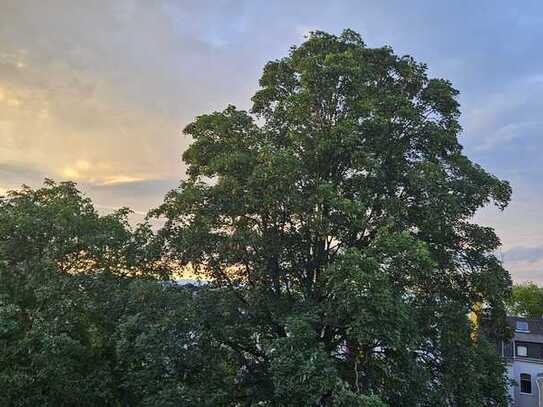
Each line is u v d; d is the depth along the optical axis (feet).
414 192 56.70
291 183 51.29
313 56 56.75
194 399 47.85
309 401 44.42
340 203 48.80
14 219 54.75
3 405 46.75
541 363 147.13
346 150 53.67
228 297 56.70
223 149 59.62
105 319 55.01
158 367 48.57
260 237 54.39
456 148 62.75
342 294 44.91
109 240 57.98
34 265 53.62
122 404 55.88
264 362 57.93
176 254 59.41
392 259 48.06
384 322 44.29
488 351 58.39
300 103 55.31
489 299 59.72
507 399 62.13
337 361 53.88
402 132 60.54
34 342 49.21
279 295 57.31
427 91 62.90
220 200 54.44
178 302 53.21
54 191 63.87
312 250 58.49
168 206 61.00
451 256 59.41
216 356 54.08
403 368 50.67
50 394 50.29
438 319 55.36
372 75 59.98
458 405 55.01
